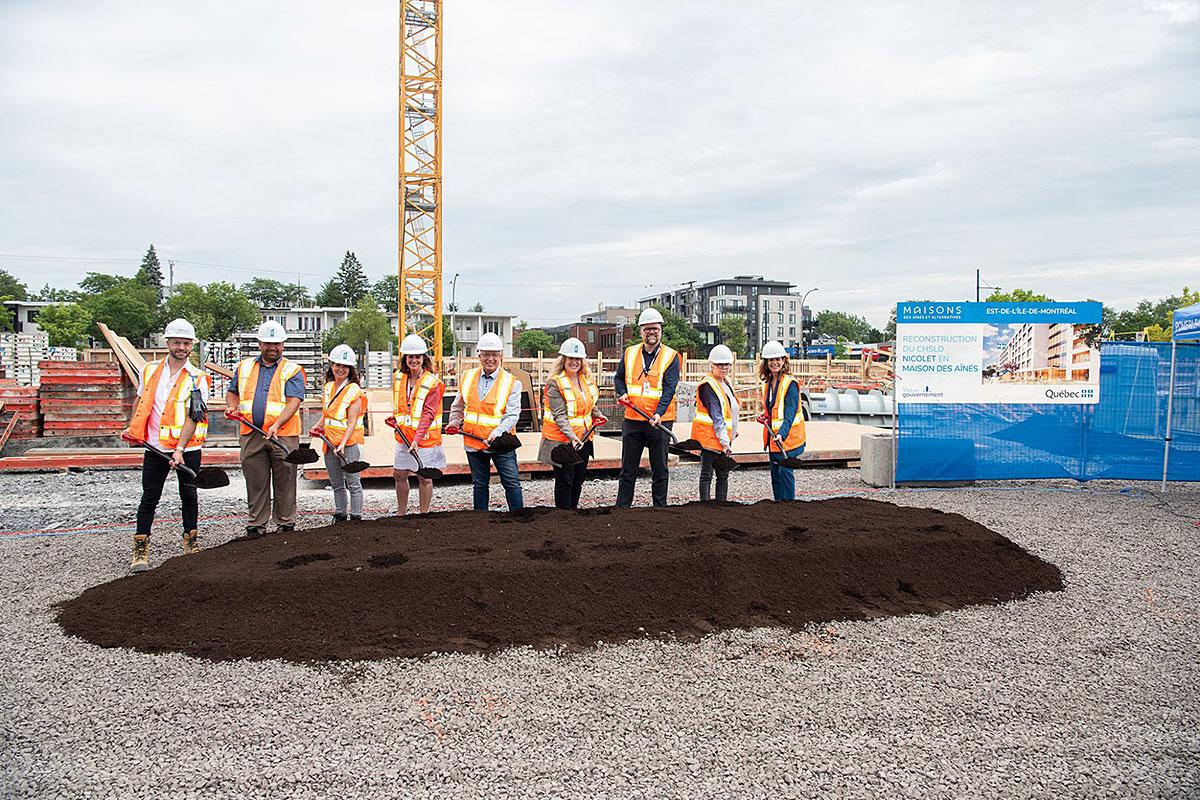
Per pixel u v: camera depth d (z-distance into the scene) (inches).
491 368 290.7
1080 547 289.9
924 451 423.5
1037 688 173.0
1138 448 425.7
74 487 425.7
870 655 189.5
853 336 5290.4
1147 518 344.2
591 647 191.0
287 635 190.7
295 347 1327.5
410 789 131.4
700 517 266.4
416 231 1633.9
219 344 1338.6
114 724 151.6
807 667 181.6
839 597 221.6
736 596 215.2
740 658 186.4
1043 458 426.3
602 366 831.1
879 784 134.9
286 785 132.2
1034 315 421.7
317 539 238.4
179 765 137.6
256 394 277.0
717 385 316.2
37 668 176.4
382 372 1469.0
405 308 1632.6
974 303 419.8
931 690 170.7
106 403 555.2
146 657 182.1
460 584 204.2
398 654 183.9
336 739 146.6
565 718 155.2
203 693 164.4
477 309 4173.2
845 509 285.3
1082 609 223.8
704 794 130.9
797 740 148.5
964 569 241.0
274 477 286.8
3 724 151.6
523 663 179.9
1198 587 245.4
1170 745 149.9
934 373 421.4
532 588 205.8
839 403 777.6
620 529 249.3
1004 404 424.2
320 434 302.0
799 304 4185.5
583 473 314.7
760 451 518.9
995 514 351.6
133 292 3351.4
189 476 260.5
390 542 234.1
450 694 164.9
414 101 1606.8
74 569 256.1
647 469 475.5
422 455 298.8
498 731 149.9
